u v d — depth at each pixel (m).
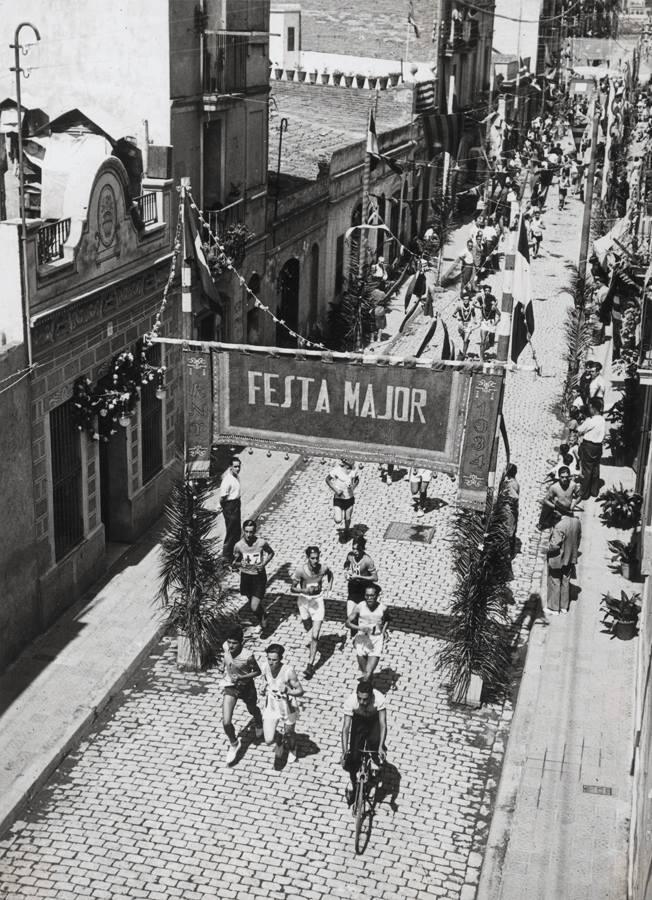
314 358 16.66
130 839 12.81
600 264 31.39
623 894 12.02
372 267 33.25
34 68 19.36
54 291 16.30
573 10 76.94
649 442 20.00
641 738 13.38
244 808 13.38
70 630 17.08
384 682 16.00
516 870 12.39
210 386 15.31
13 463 15.66
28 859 12.45
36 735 14.47
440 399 14.66
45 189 18.08
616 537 20.77
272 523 21.16
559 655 16.75
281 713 13.66
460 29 46.94
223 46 22.73
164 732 14.88
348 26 44.75
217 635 16.62
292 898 11.98
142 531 20.50
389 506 22.03
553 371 30.27
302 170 31.20
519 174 41.53
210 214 23.08
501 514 15.30
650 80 79.88
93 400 17.66
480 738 14.89
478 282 37.75
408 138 40.84
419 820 13.29
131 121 21.12
